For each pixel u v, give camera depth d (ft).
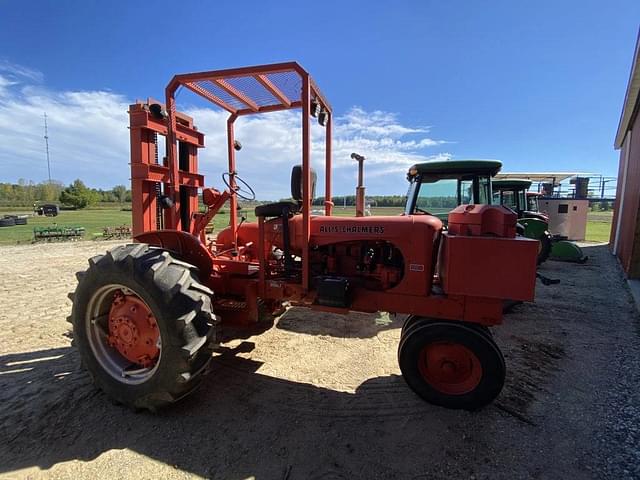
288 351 10.69
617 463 6.17
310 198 8.68
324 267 9.41
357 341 11.50
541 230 25.09
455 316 7.74
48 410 7.54
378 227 8.41
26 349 10.58
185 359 6.98
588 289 18.85
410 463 6.15
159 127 10.03
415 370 7.85
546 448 6.55
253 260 12.17
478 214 7.55
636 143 24.35
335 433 6.93
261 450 6.44
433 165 17.22
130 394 7.39
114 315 7.94
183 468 5.98
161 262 7.39
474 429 7.06
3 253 29.73
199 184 11.57
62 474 5.81
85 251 30.99
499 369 7.30
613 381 9.11
